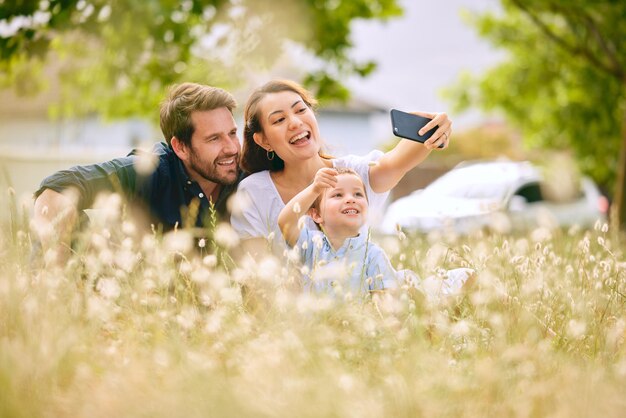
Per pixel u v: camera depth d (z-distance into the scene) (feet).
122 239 12.01
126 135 88.94
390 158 13.98
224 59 35.81
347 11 42.06
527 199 36.73
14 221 11.11
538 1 48.29
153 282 10.61
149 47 31.96
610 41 48.55
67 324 9.11
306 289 11.81
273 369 8.39
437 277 10.96
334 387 7.88
